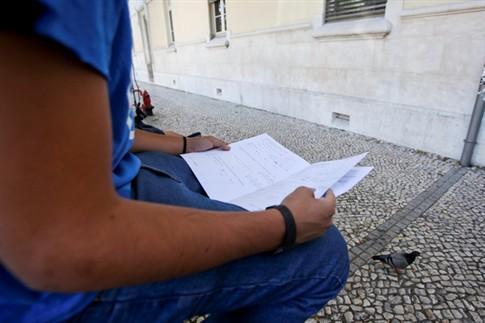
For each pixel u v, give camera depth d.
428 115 2.69
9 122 0.27
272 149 1.13
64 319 0.43
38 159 0.28
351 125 3.42
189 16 6.63
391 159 2.65
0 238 0.30
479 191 2.05
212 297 0.55
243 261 0.56
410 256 1.35
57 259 0.31
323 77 3.61
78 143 0.30
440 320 1.16
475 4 2.20
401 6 2.66
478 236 1.61
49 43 0.27
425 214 1.82
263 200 0.76
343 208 1.92
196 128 4.04
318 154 2.87
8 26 0.26
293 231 0.53
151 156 0.96
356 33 3.04
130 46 0.43
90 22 0.31
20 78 0.27
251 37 4.62
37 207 0.29
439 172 2.36
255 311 0.66
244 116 4.50
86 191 0.31
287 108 4.30
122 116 0.47
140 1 10.12
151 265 0.37
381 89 3.02
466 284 1.32
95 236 0.32
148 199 0.61
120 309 0.47
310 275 0.61
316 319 1.18
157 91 8.20
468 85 2.39
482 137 2.35
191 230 0.41
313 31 3.53
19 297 0.40
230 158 1.07
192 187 0.91
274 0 4.00
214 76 6.09
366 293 1.29
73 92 0.30
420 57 2.64
